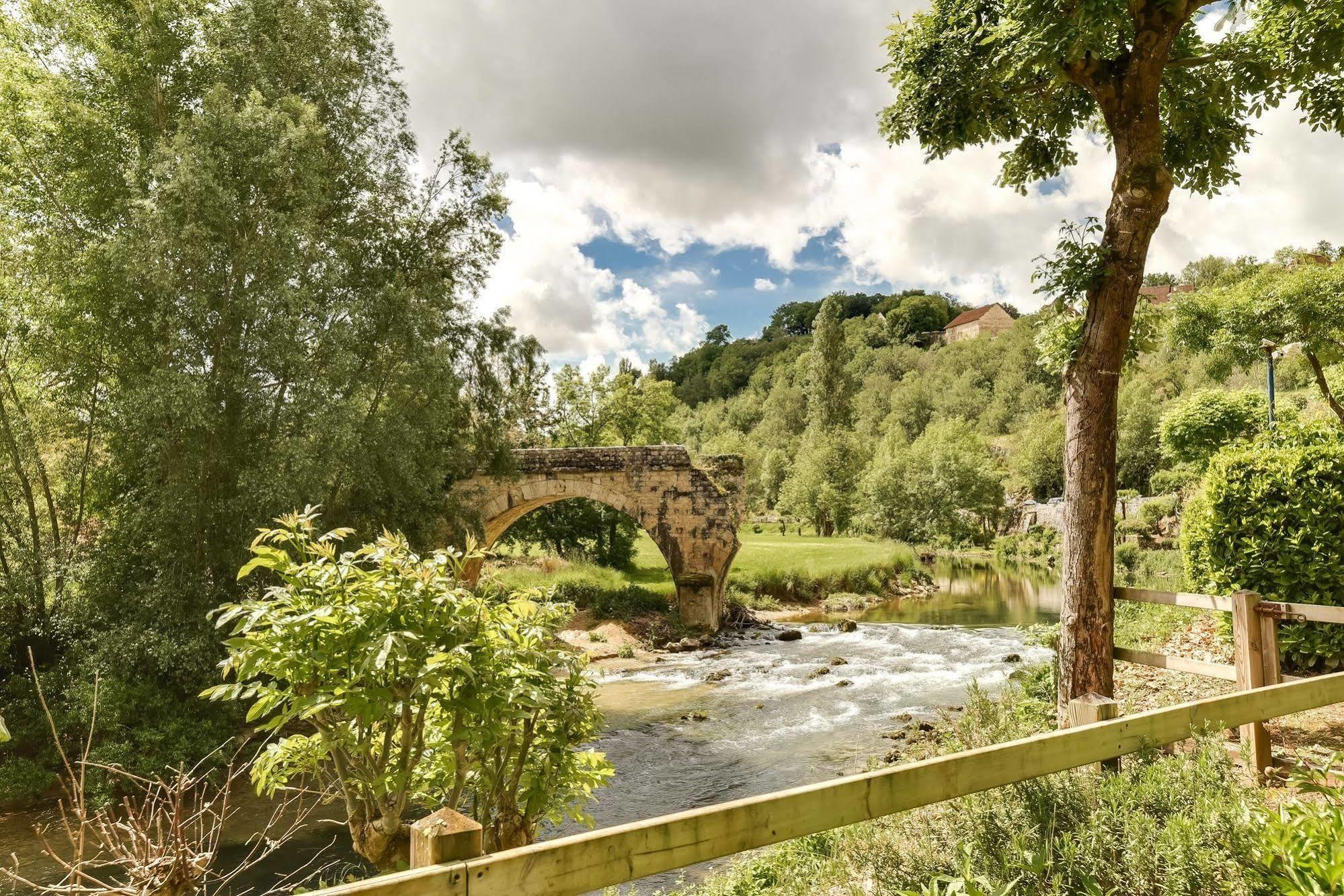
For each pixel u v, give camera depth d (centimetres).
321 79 1516
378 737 379
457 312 1828
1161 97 770
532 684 356
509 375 2003
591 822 424
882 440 6431
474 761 370
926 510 5047
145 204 1155
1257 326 1541
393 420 1529
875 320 12575
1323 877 261
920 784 303
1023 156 866
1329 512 738
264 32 1467
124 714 1083
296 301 1281
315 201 1399
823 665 1773
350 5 1598
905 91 801
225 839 864
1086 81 671
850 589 2975
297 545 374
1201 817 327
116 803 983
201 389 1162
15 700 1101
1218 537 808
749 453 7212
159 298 1170
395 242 1719
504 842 367
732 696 1520
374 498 1517
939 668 1692
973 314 11700
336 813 944
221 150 1247
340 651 332
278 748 378
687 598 2364
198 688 1167
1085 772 381
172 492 1177
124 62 1295
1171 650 935
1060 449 5416
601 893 658
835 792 278
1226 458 813
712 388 12612
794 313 14975
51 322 1248
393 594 337
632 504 2397
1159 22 632
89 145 1251
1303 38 665
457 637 336
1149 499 3700
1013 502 5572
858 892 363
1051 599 2920
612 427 4303
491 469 2083
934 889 284
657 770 1075
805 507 5622
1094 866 304
